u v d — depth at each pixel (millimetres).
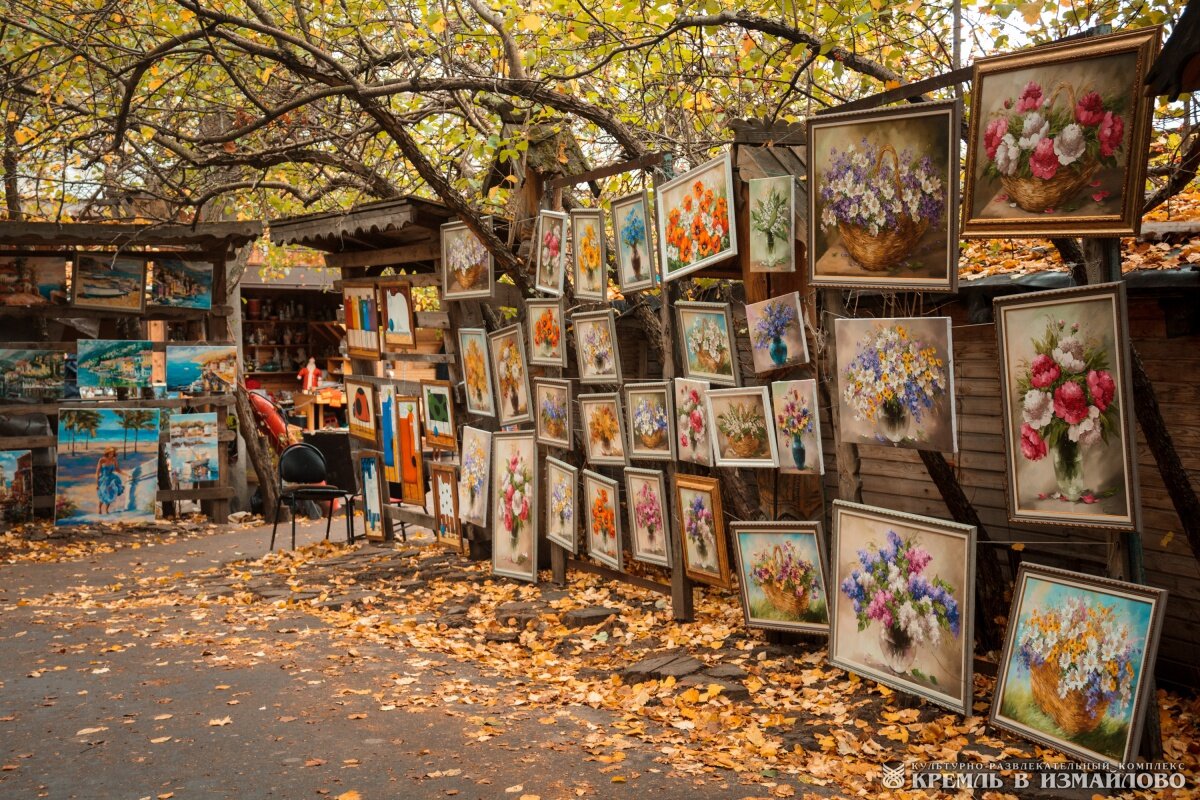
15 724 6133
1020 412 5676
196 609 9531
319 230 11758
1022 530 7688
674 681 6836
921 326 6180
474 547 11078
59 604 9836
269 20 10391
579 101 10047
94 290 13945
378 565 11086
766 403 7363
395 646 8086
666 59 9406
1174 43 4301
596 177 9062
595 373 9102
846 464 6918
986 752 5633
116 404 14047
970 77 5875
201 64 11008
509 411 10258
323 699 6598
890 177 6191
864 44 9117
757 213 7219
